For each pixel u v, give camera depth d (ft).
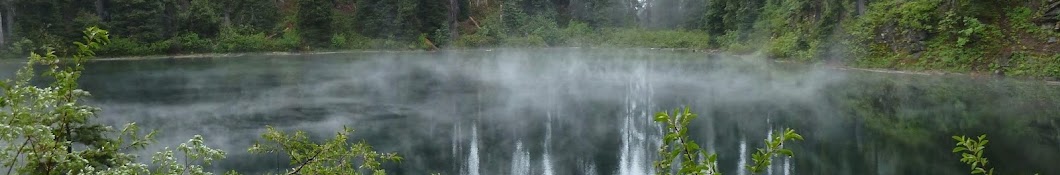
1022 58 77.10
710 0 176.24
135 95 71.82
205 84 83.30
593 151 43.91
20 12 125.80
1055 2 78.02
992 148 41.11
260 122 54.95
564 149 44.39
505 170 38.83
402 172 38.27
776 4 150.30
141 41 137.18
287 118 57.06
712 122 53.98
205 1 156.46
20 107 12.01
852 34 100.63
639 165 39.91
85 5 135.23
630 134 49.60
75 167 12.42
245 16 167.02
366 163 19.03
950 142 43.96
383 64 121.08
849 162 39.32
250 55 148.36
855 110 58.49
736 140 46.44
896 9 95.76
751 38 150.82
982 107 56.80
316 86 81.51
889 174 36.22
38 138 12.00
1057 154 38.93
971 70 81.10
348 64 120.57
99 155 13.38
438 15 183.83
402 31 177.37
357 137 48.67
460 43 185.47
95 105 63.98
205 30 148.87
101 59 126.93
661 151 12.49
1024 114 52.70
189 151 14.08
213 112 60.13
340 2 195.11
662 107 62.85
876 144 44.06
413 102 67.10
